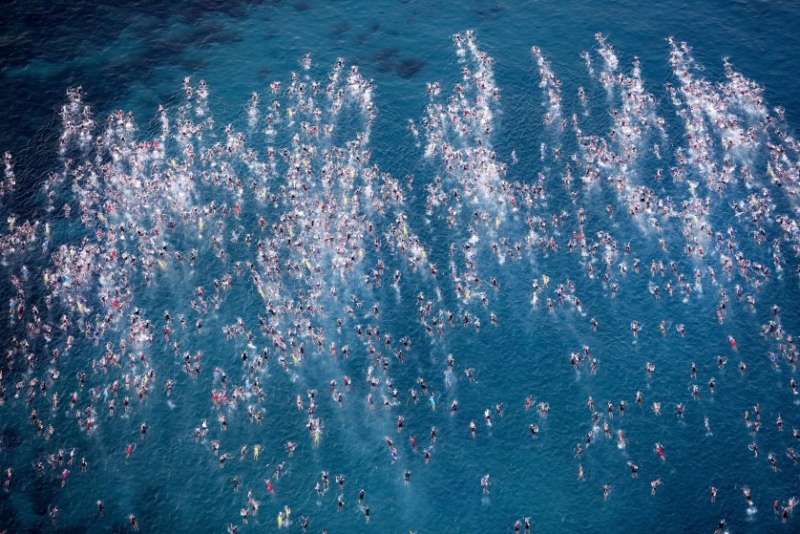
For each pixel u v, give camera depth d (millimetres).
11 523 81750
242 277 98375
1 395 89562
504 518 81812
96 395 89812
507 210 103750
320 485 84125
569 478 84250
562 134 110688
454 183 106000
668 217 102562
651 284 97688
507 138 110438
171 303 96375
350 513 82250
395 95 115500
